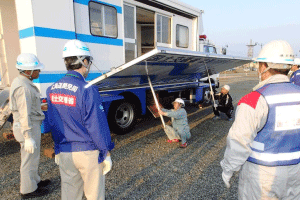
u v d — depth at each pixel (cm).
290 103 125
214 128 537
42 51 340
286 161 128
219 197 254
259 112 125
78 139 158
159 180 290
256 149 131
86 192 170
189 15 664
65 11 365
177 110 400
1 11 442
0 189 271
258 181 131
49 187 275
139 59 321
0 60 448
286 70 134
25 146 218
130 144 423
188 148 404
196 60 425
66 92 156
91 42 411
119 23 461
